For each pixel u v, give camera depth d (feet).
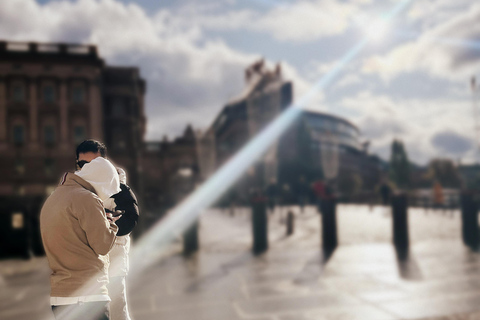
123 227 6.57
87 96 117.70
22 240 29.45
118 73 124.26
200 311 14.70
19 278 21.77
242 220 54.95
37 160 114.01
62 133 115.96
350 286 17.42
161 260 25.23
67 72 116.78
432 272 19.71
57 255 6.16
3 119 112.98
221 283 18.83
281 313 14.10
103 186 6.47
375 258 23.63
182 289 17.98
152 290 17.94
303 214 61.62
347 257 24.20
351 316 13.51
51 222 6.20
